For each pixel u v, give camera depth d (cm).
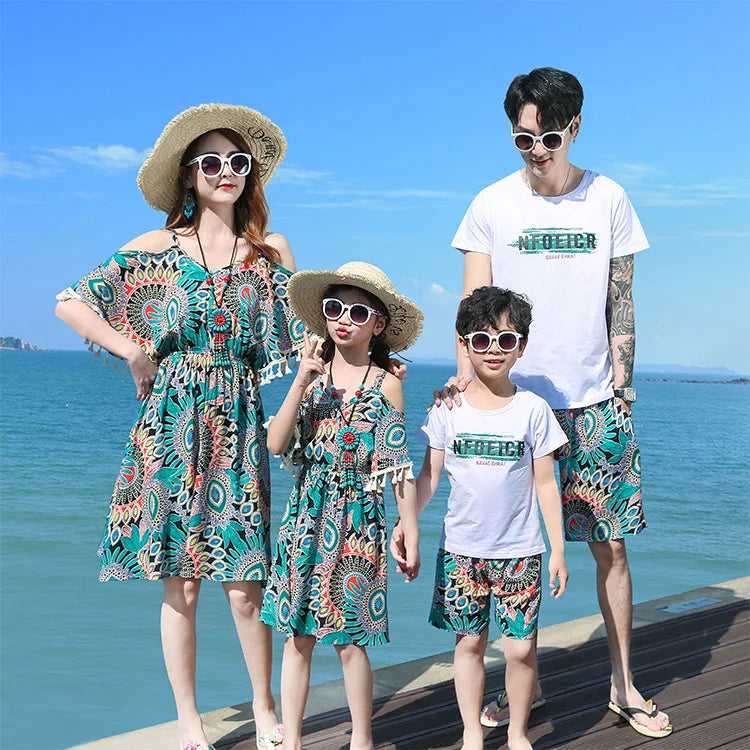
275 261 322
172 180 324
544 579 966
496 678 377
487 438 301
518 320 296
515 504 300
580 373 332
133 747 312
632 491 337
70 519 1485
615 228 335
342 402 298
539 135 310
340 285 306
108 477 2059
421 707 346
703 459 3036
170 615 304
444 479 1955
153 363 307
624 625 337
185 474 297
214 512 301
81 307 299
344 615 290
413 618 834
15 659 752
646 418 5638
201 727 306
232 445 303
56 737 594
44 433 3180
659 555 1311
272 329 315
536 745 314
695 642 419
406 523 298
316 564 291
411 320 310
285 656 295
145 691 684
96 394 5972
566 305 329
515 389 312
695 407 7581
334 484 294
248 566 301
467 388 312
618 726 330
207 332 303
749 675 377
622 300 339
